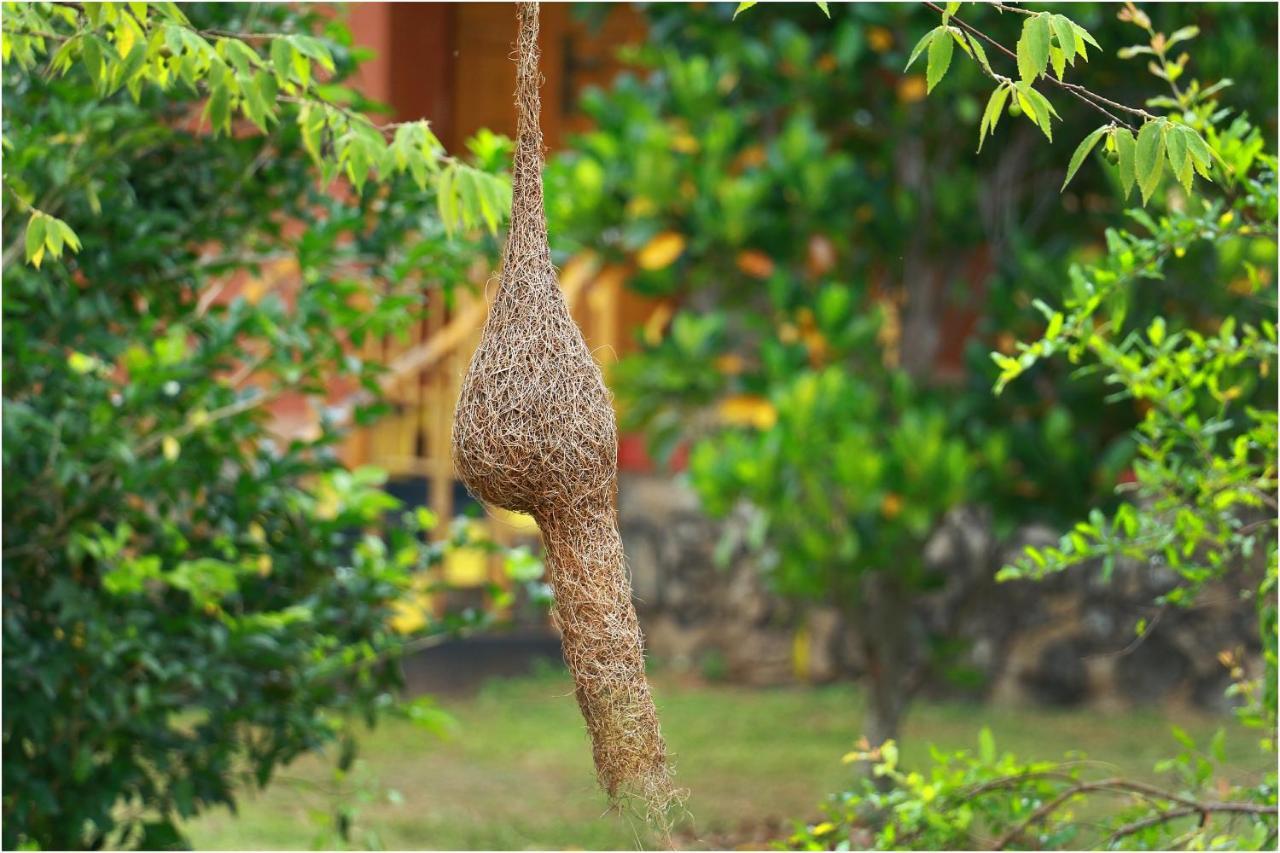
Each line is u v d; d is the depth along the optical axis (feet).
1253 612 46.19
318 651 24.20
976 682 37.14
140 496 22.27
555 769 42.39
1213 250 29.68
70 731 23.09
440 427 51.44
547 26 58.70
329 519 25.12
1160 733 45.37
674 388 35.22
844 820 20.48
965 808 19.90
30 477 22.38
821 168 33.55
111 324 24.52
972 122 34.96
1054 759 41.32
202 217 24.18
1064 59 13.20
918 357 37.27
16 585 23.16
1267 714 19.57
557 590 13.52
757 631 54.95
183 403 23.36
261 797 38.83
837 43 32.83
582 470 13.43
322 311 23.88
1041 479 33.09
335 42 23.40
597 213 34.32
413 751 44.27
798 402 32.68
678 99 34.58
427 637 26.66
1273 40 33.06
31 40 17.89
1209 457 20.06
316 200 24.63
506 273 13.82
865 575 37.35
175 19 16.35
